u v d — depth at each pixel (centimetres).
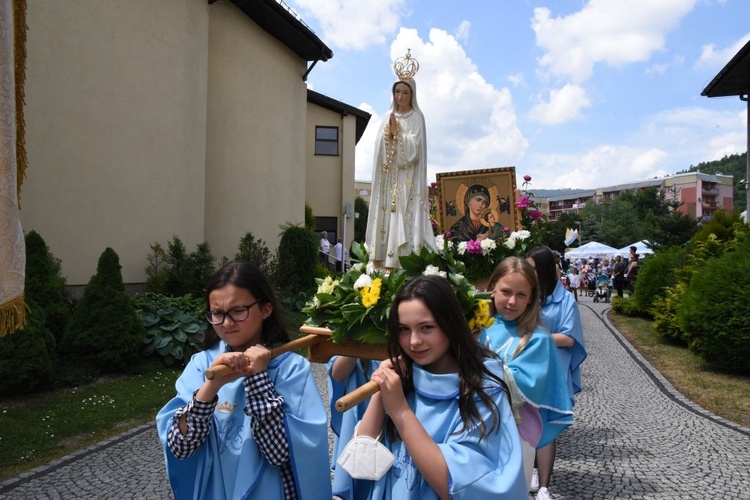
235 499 197
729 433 536
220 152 1260
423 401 184
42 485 405
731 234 1134
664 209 6719
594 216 6906
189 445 196
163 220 1008
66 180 828
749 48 1421
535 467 418
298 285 1250
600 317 1546
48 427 524
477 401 178
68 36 827
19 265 334
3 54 327
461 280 258
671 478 421
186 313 827
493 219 650
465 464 164
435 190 672
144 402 614
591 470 438
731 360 775
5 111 328
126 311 722
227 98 1274
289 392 212
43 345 619
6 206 327
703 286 797
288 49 1484
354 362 300
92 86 865
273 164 1423
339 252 1969
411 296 186
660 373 823
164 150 1009
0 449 468
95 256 873
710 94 1767
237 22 1290
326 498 211
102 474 426
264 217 1391
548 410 311
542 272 411
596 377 806
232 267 221
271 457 198
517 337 306
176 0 1035
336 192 2228
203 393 196
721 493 393
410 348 186
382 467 171
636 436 529
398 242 536
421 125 552
